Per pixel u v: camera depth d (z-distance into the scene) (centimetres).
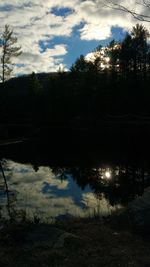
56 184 2039
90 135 5506
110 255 736
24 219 1105
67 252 737
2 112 7062
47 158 3278
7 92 7088
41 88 8612
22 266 678
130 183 2012
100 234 867
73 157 3272
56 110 7169
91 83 7556
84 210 1415
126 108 6750
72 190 1859
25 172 2536
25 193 1797
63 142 4700
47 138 5316
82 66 8419
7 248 752
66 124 6938
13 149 4153
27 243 770
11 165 2909
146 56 7369
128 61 7456
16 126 6981
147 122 6219
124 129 5966
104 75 7675
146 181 2069
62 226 941
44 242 773
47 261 696
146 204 927
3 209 1436
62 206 1493
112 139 4844
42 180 2186
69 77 8225
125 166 2658
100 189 1872
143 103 6594
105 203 1546
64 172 2475
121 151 3584
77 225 962
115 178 2184
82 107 7262
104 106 6956
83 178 2214
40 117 7238
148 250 777
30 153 3712
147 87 6744
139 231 884
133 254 746
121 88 7006
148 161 2870
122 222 942
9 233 811
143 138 4816
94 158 3153
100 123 6669
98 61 7856
